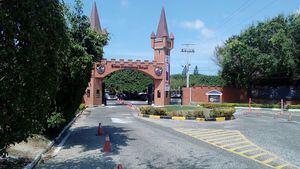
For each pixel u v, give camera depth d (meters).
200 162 11.59
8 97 8.01
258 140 16.94
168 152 13.41
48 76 9.33
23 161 11.06
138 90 78.94
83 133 19.66
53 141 15.55
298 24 47.31
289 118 28.94
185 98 61.94
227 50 54.50
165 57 61.38
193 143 15.79
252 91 57.53
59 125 16.50
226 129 21.86
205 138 17.56
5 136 8.41
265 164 11.33
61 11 9.84
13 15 7.90
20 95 8.23
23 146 13.08
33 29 8.27
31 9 8.19
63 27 9.84
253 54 50.69
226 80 57.62
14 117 8.29
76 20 15.50
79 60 15.19
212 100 58.88
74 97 16.67
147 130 20.98
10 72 7.89
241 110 45.44
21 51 8.12
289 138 17.75
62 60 10.25
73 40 15.27
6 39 7.75
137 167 10.83
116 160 11.90
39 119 9.35
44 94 9.28
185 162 11.59
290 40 47.03
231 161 11.77
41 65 8.94
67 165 11.12
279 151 13.82
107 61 56.53
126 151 13.63
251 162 11.62
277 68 49.34
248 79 54.47
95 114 36.31
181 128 22.31
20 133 8.66
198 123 26.09
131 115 34.66
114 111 41.59
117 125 24.25
